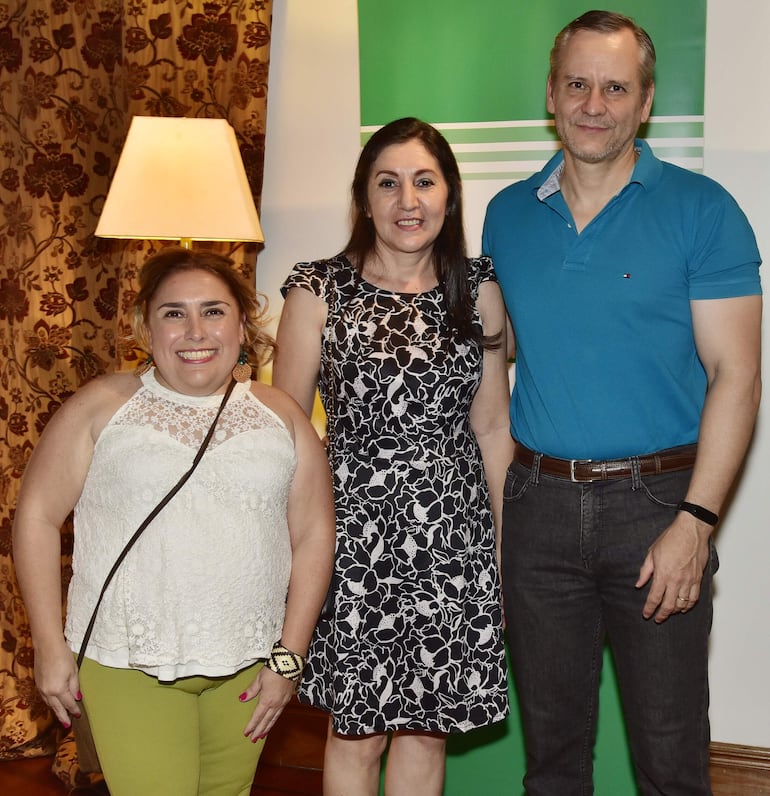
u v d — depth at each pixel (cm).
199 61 316
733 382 206
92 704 188
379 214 220
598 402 215
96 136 329
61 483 189
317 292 224
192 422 189
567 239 220
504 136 298
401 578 219
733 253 207
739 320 207
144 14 318
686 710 216
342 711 220
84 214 329
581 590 223
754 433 293
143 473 182
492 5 295
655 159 220
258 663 200
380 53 305
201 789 204
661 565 205
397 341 218
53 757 337
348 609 218
